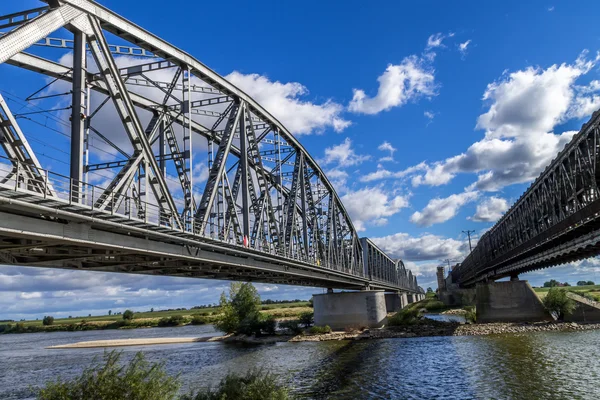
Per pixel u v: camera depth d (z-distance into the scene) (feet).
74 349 258.98
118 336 351.87
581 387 96.63
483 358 135.95
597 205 95.55
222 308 269.85
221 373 136.87
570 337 166.30
